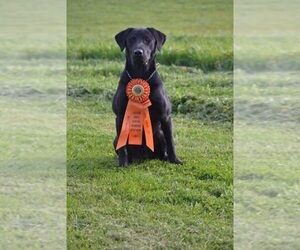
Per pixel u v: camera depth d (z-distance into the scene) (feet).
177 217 24.72
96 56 36.86
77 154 28.07
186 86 31.68
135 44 25.84
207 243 24.08
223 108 30.14
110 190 25.94
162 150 26.84
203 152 27.71
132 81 26.27
